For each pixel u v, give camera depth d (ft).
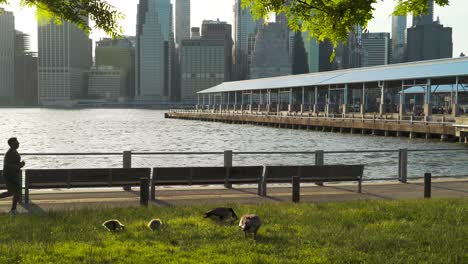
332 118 257.55
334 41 29.45
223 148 189.88
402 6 28.30
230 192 53.67
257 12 28.68
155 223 34.45
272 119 320.50
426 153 152.15
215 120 422.82
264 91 373.40
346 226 36.01
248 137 244.42
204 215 37.86
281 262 26.23
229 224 36.09
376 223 37.01
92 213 40.04
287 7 28.66
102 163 137.69
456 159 135.74
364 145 185.98
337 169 53.47
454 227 35.50
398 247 30.01
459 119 180.04
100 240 31.14
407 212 40.83
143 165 129.18
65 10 31.04
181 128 335.88
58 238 31.63
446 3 27.53
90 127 353.51
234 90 403.75
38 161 140.15
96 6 30.96
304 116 300.20
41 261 26.16
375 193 53.93
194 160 139.54
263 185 51.72
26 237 31.81
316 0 27.81
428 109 207.92
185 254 27.81
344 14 27.35
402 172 61.00
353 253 28.25
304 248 29.50
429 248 29.58
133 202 47.44
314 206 44.21
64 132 295.69
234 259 26.53
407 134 215.92
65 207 44.75
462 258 27.50
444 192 55.06
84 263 25.85
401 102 225.97
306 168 52.54
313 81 304.50
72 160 143.54
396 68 250.16
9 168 41.52
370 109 360.07
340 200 49.60
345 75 284.41
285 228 34.99
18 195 42.01
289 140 220.43
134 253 27.96
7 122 430.20
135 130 315.37
